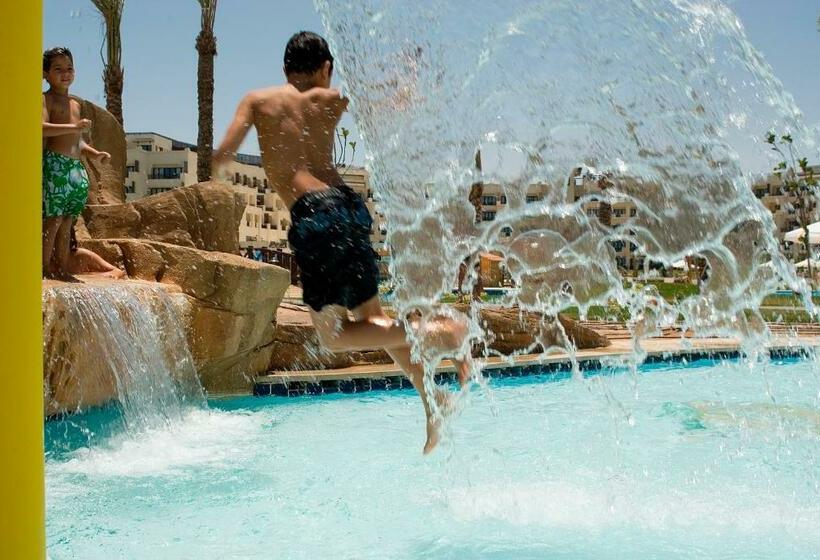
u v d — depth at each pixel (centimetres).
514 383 944
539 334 1062
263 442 616
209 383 837
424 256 426
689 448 571
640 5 436
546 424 678
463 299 1112
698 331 530
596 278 554
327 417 736
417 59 404
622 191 464
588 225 491
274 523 404
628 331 1359
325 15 386
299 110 372
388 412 766
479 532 386
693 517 404
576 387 902
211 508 432
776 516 404
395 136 407
